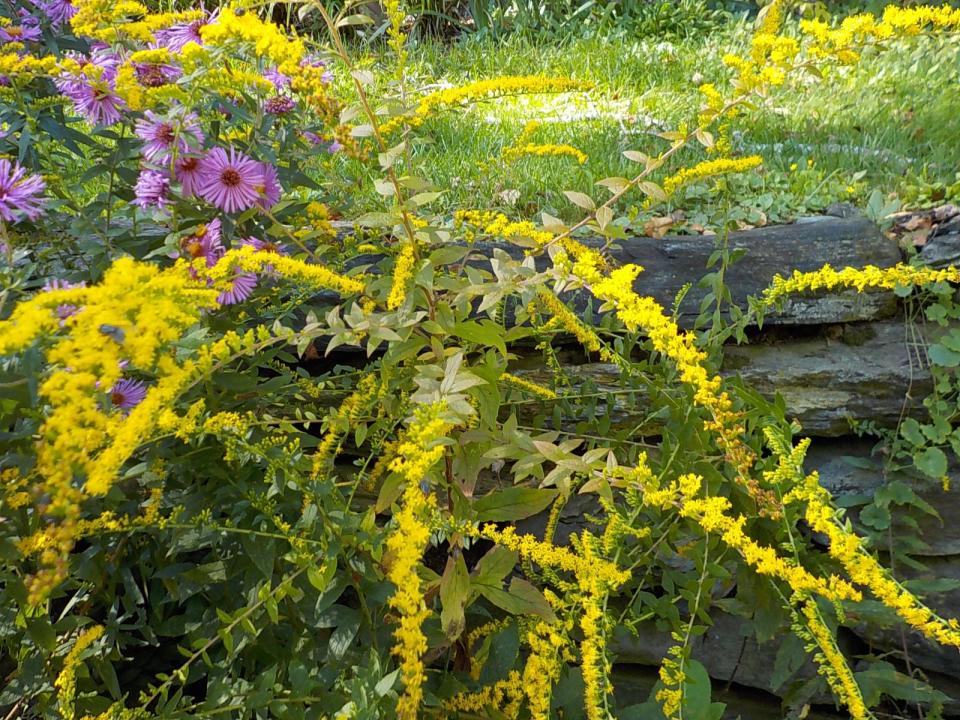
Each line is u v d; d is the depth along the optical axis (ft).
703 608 1.98
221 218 2.06
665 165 3.60
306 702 1.86
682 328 2.79
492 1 6.31
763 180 3.40
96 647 2.00
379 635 1.99
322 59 1.94
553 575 1.94
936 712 2.26
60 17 2.32
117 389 1.90
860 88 4.71
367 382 1.99
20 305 1.24
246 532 1.82
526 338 2.77
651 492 1.71
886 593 1.58
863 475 2.69
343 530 1.81
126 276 1.29
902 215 3.00
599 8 6.48
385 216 1.71
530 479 2.67
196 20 2.12
